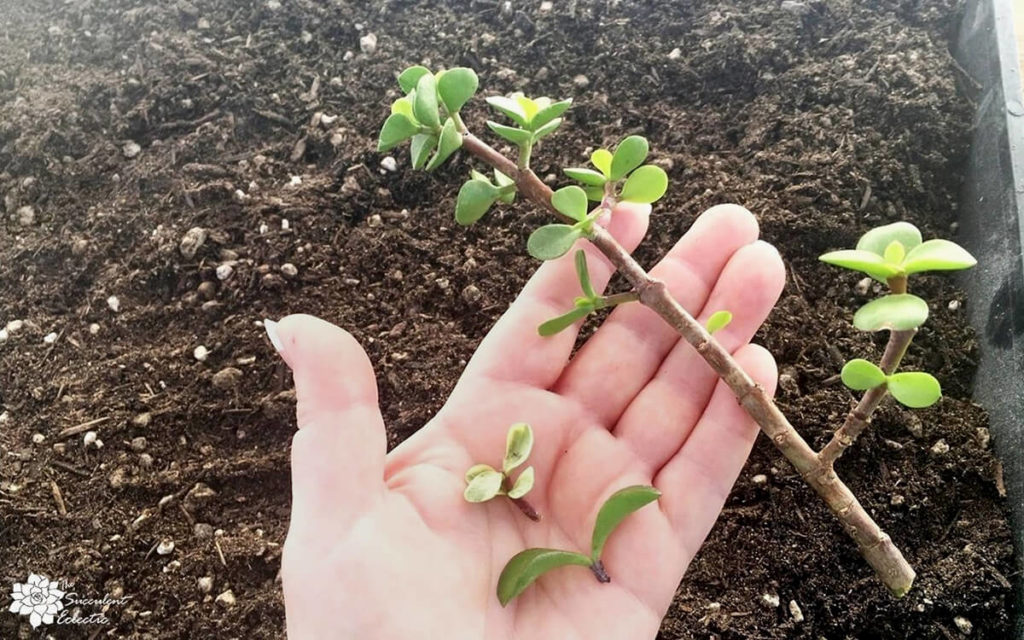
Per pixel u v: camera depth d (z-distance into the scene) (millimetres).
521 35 367
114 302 317
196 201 333
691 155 336
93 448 293
